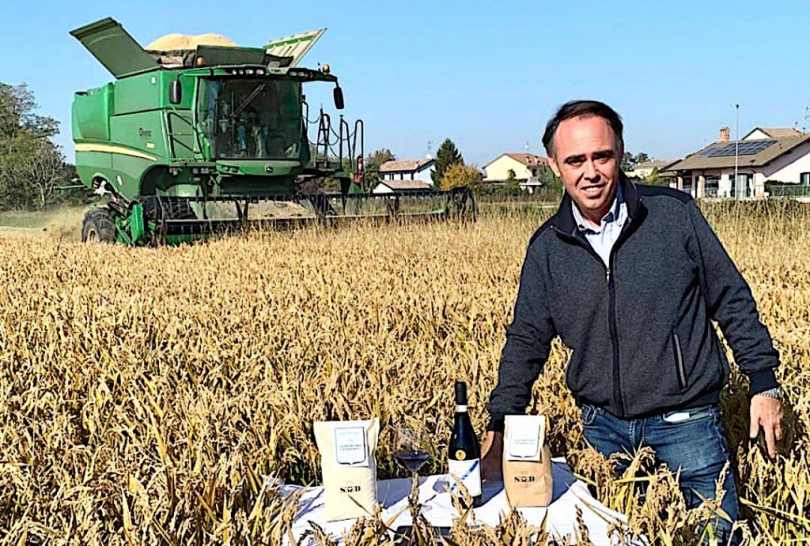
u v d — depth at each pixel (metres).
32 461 4.39
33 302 10.44
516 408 4.17
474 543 3.25
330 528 3.56
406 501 3.77
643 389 3.84
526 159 117.31
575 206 3.88
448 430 4.91
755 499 4.30
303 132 18.91
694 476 3.87
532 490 3.67
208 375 6.30
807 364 6.05
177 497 3.84
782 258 13.28
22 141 58.84
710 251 3.79
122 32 19.30
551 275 3.99
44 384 5.99
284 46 21.23
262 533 3.62
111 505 3.86
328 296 10.07
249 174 18.36
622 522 3.36
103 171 21.72
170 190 19.88
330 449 3.65
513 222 18.98
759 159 63.41
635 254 3.77
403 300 9.25
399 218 18.94
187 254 15.93
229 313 8.99
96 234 20.83
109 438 4.98
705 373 3.83
